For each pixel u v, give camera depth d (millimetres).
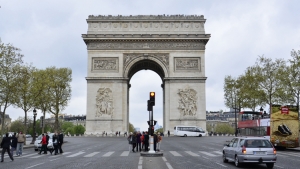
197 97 150875
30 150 85938
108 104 149875
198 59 153000
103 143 106500
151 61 156375
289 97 106125
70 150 80500
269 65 131750
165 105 151500
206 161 53156
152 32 153375
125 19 153750
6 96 91500
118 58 152875
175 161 52844
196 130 148250
